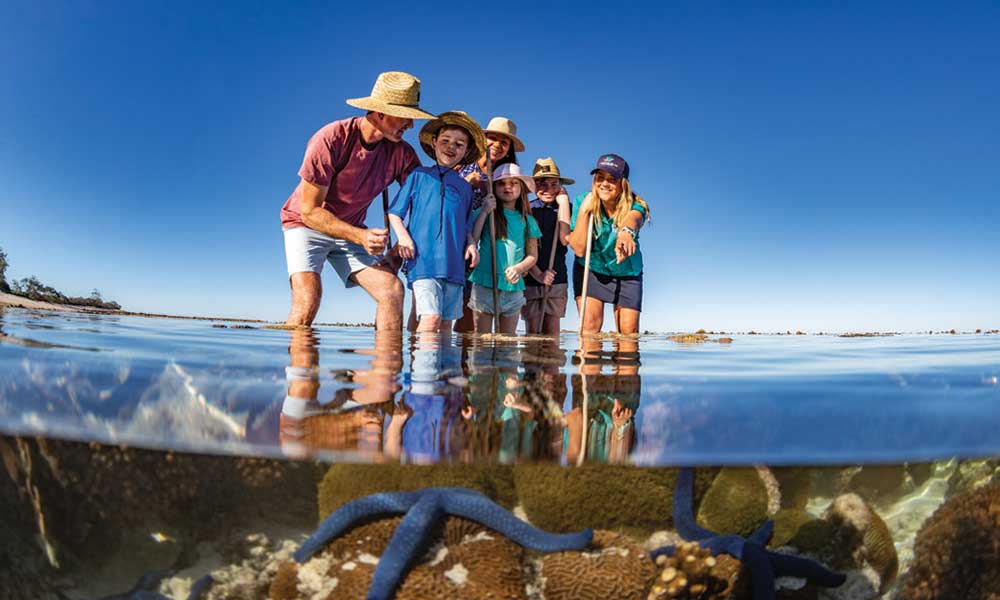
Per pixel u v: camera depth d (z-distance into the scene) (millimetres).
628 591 1229
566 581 1252
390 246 2734
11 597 1302
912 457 1261
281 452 1241
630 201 2938
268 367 1489
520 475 1437
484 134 2748
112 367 1397
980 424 1164
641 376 1551
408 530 1228
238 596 1274
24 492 1327
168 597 1272
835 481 1515
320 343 2012
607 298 3113
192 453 1300
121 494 1353
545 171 3227
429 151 2840
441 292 2535
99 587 1309
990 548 1411
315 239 2637
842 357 2002
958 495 1477
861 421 1192
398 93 2439
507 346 2125
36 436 1233
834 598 1385
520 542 1241
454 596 1174
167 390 1256
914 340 2943
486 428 1141
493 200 2768
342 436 1125
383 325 2598
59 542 1341
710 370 1656
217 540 1367
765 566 1275
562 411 1246
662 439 1150
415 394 1305
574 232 3062
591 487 1410
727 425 1174
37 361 1427
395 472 1393
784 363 1813
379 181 2656
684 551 1287
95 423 1132
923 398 1362
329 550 1277
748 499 1478
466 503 1271
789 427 1170
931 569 1439
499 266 2893
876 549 1449
